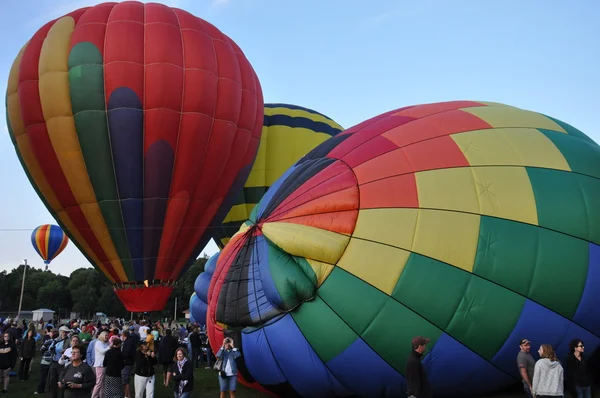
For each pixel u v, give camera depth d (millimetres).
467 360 7004
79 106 14367
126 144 14477
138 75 14594
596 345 7375
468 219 7273
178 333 17469
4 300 84375
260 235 8336
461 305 6965
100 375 8680
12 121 15289
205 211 15969
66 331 10969
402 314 6984
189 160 15094
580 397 6355
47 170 14883
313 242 7297
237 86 16031
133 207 14875
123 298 15719
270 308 7695
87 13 15688
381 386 7160
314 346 7254
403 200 7418
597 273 7391
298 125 19062
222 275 8828
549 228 7402
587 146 8648
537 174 7789
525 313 7086
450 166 7703
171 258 15734
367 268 7137
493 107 9219
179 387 7762
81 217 15156
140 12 15688
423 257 7102
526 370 6309
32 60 14961
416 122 8578
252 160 17016
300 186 8242
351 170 7969
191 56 15250
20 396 10422
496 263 7109
